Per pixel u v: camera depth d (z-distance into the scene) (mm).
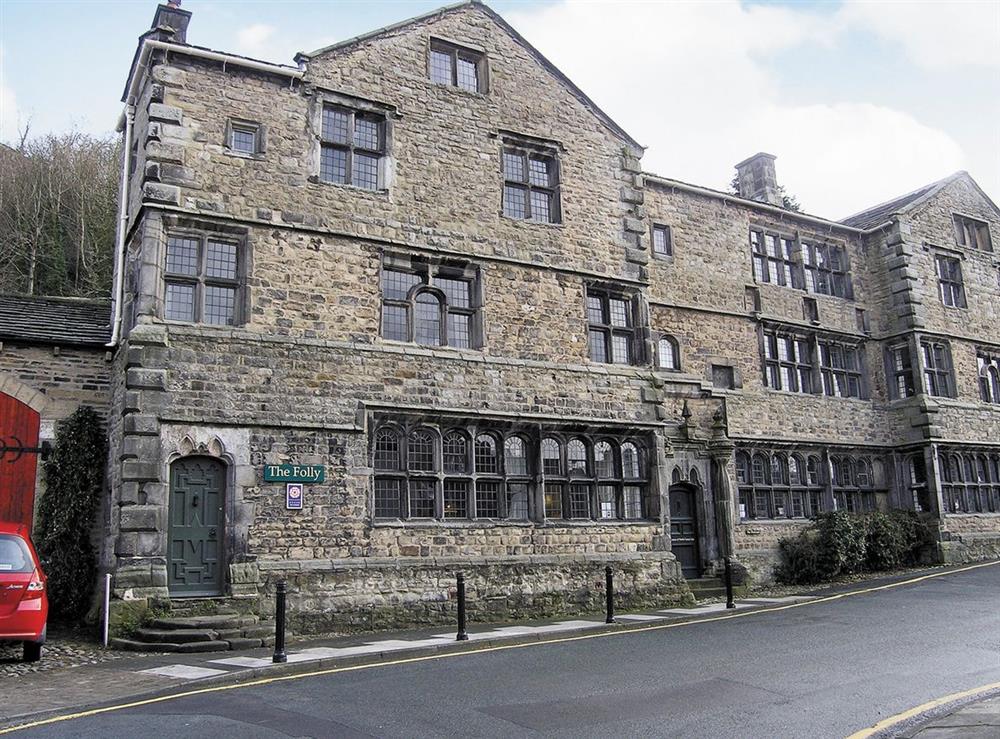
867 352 23891
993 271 26781
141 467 12273
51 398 14469
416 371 14797
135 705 7781
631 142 18781
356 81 15508
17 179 32312
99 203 32438
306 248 14359
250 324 13617
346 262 14656
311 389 13789
